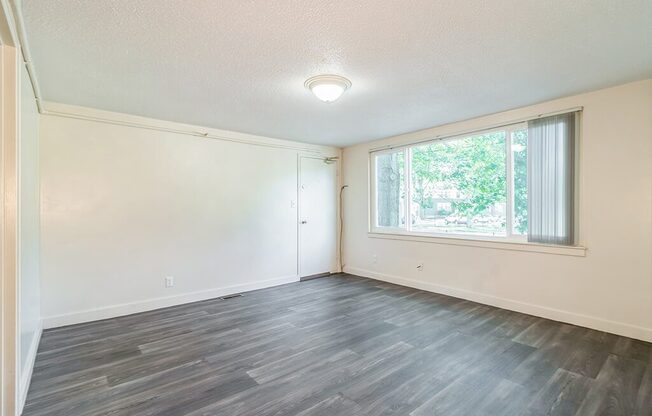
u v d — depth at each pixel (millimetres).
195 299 4066
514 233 3654
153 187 3773
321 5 1692
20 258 1791
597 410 1862
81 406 1906
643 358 2467
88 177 3357
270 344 2770
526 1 1675
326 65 2418
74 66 2391
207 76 2598
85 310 3320
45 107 3113
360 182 5484
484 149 3930
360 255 5496
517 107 3477
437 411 1862
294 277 5105
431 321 3307
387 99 3184
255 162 4691
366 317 3439
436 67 2475
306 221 5305
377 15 1791
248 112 3574
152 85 2771
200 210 4141
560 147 3225
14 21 1667
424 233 4562
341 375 2258
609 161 2959
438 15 1798
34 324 2543
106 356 2545
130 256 3604
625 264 2879
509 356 2531
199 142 4148
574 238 3158
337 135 4781
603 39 2078
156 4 1671
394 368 2354
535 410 1867
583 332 2975
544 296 3369
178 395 2020
